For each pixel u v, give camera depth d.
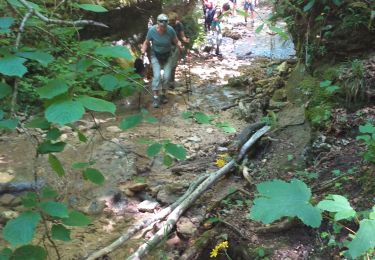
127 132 6.54
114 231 4.45
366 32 5.97
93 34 8.55
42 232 3.99
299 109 5.87
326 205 1.59
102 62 1.83
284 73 8.21
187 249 3.87
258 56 11.72
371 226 1.49
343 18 6.13
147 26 10.20
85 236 4.32
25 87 3.89
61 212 1.53
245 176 5.01
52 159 1.92
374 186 3.66
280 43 12.36
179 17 12.45
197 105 7.86
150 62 8.27
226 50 12.41
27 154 5.68
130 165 5.55
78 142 5.98
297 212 1.38
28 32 1.86
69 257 3.95
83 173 2.00
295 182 1.49
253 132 5.88
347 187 3.84
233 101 8.09
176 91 8.66
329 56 6.34
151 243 4.01
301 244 3.48
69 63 1.91
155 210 4.81
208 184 4.87
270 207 1.41
